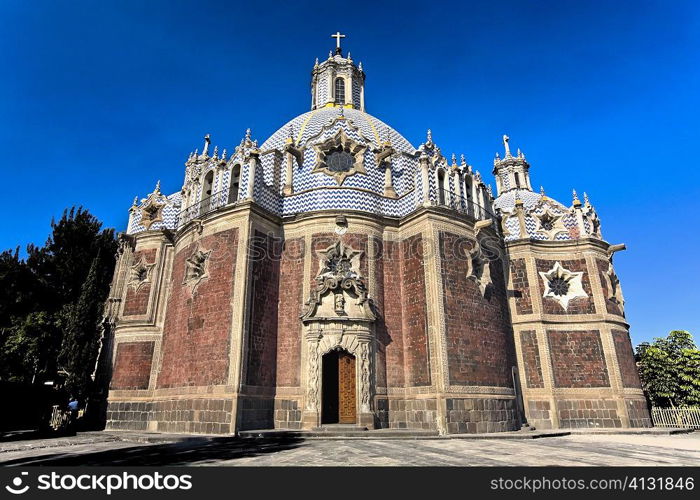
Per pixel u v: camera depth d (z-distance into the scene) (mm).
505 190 38531
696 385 36094
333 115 31547
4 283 32062
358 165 26453
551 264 29344
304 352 21578
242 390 19562
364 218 24266
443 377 20469
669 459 12234
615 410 26000
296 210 25250
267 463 11234
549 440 18375
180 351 22750
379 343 22125
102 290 30109
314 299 21859
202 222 24234
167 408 22453
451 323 21719
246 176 24062
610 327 27531
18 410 23656
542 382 26359
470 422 20422
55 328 31141
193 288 23141
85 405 25000
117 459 12172
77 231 35562
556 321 27828
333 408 23094
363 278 23062
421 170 24719
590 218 30688
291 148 26750
